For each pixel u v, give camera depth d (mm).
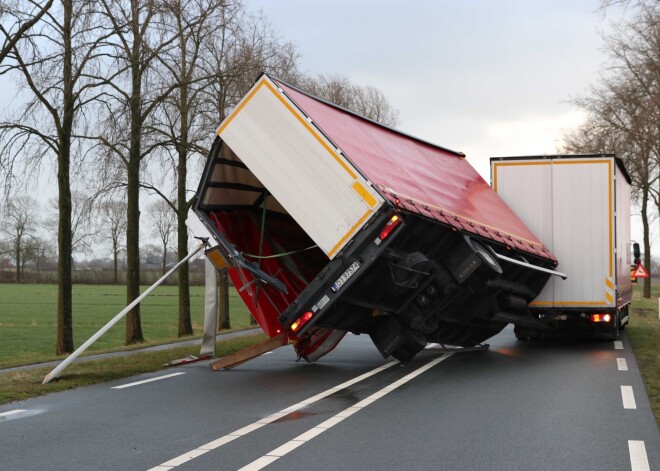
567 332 17719
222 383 10984
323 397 9594
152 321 39906
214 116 22438
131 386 10695
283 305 12031
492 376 11648
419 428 7555
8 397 9516
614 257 16062
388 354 11953
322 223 9977
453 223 11117
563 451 6570
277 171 10273
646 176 39594
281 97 10320
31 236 101688
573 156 16312
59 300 19453
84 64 18641
